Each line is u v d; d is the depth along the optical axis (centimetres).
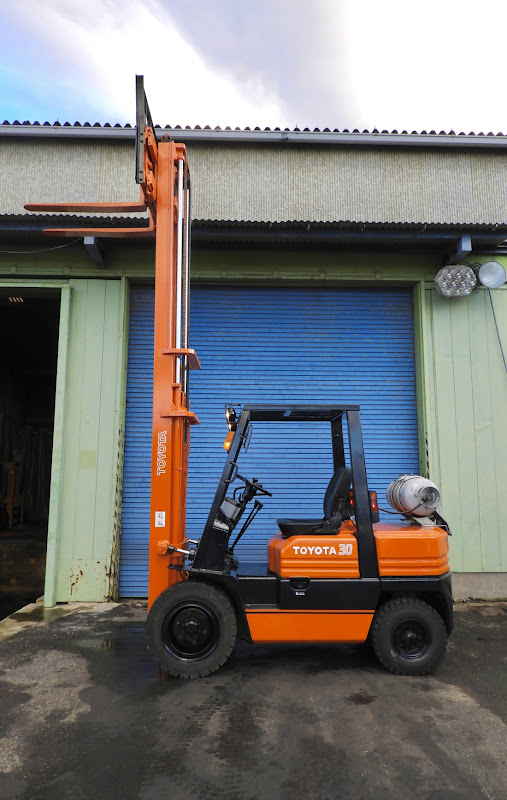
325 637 369
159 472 406
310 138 673
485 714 313
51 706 321
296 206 674
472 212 686
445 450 606
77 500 579
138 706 321
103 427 592
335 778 247
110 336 608
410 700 332
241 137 670
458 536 591
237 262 629
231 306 649
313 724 298
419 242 601
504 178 696
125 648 427
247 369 639
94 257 589
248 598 378
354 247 621
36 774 249
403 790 238
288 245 615
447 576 387
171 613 367
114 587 573
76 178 676
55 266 617
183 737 283
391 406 640
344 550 377
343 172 685
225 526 384
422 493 398
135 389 623
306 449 627
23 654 413
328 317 653
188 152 678
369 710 317
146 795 234
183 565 391
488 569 587
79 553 571
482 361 623
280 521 419
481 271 611
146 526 600
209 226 563
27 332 1072
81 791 236
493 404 616
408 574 375
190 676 362
